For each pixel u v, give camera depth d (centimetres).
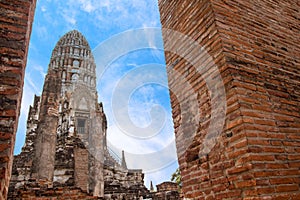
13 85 203
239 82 255
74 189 605
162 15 435
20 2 243
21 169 1135
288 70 316
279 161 228
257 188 202
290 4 412
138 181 1666
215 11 299
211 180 259
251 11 338
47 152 943
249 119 236
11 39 220
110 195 1338
